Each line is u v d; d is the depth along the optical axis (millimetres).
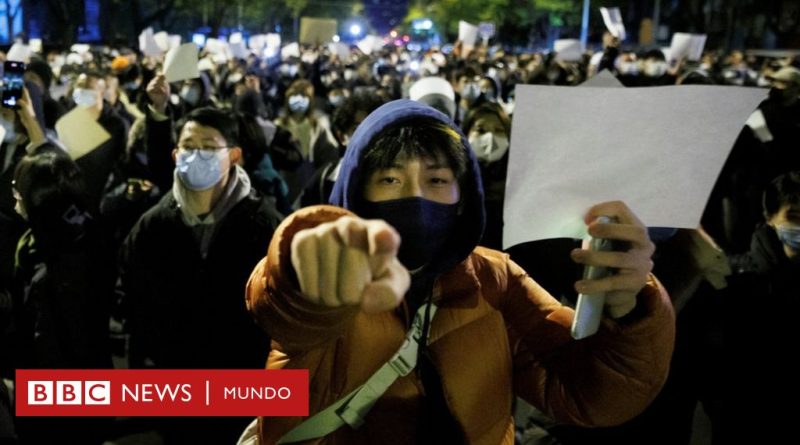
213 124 3141
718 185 5090
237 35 21797
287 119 7672
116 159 5852
